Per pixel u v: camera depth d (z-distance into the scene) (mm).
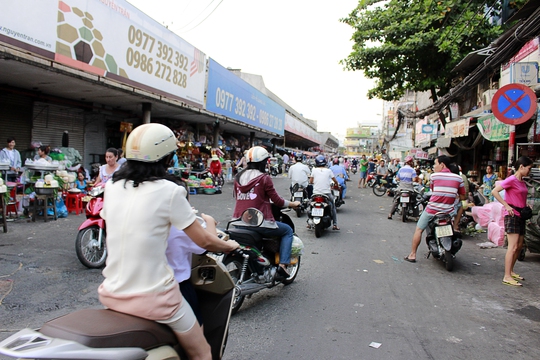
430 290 5164
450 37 15281
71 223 8289
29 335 1720
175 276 2307
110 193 2098
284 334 3750
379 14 17766
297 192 10570
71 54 8938
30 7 7777
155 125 2150
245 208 4578
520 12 9742
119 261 2014
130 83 11188
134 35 11117
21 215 8773
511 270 5570
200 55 15352
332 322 4059
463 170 18484
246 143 29312
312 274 5707
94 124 14180
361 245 7664
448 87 18094
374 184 18031
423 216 6379
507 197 5617
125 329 1826
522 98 7027
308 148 57531
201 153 18750
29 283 4746
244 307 4422
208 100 16578
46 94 11570
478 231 9141
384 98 19922
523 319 4289
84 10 9203
